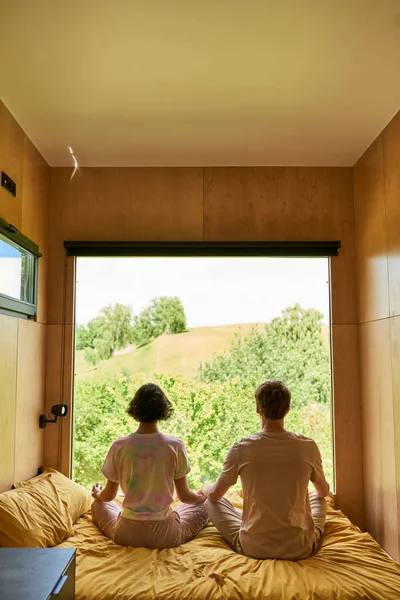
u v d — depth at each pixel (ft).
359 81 8.18
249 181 11.51
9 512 7.38
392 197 9.30
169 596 6.25
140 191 11.48
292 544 7.34
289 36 7.04
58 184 11.49
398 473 8.92
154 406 8.21
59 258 11.32
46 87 8.29
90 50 7.33
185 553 7.48
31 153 10.18
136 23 6.75
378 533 9.90
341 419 11.07
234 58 7.55
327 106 8.96
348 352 11.23
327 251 11.33
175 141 10.32
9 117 8.97
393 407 9.16
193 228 11.39
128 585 6.46
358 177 11.27
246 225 11.42
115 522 8.25
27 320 9.79
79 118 9.32
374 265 10.22
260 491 7.57
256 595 6.28
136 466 7.92
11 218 9.02
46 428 10.89
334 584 6.50
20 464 9.32
